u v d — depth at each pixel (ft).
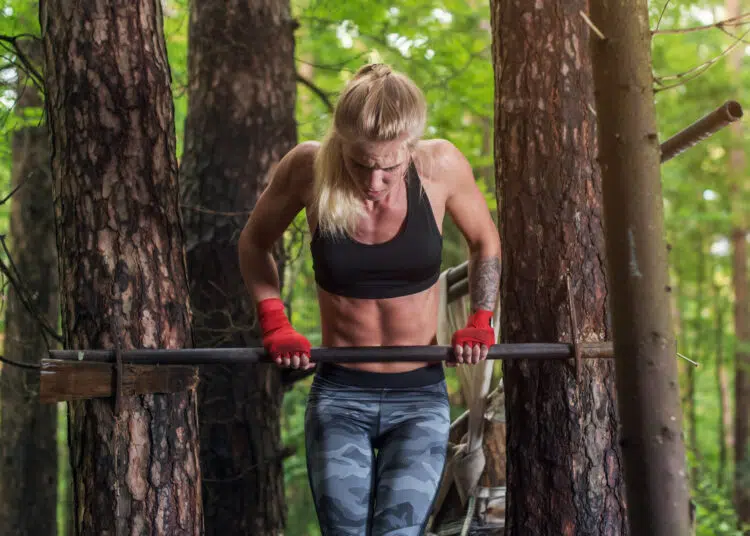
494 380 16.19
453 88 23.39
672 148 9.10
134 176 10.09
